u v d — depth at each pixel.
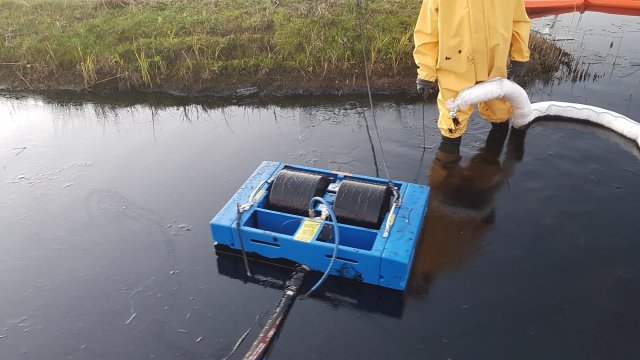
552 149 5.12
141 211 4.59
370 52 6.81
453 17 4.17
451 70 4.47
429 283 3.63
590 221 4.15
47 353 3.30
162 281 3.81
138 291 3.74
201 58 7.09
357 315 3.41
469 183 4.70
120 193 4.88
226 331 3.37
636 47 7.37
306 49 6.96
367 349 3.16
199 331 3.38
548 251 3.87
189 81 6.95
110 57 7.22
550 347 3.11
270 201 3.98
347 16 7.46
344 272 3.58
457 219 4.25
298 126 5.96
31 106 6.88
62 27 7.98
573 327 3.24
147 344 3.31
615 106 5.89
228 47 7.21
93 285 3.82
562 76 6.66
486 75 4.51
